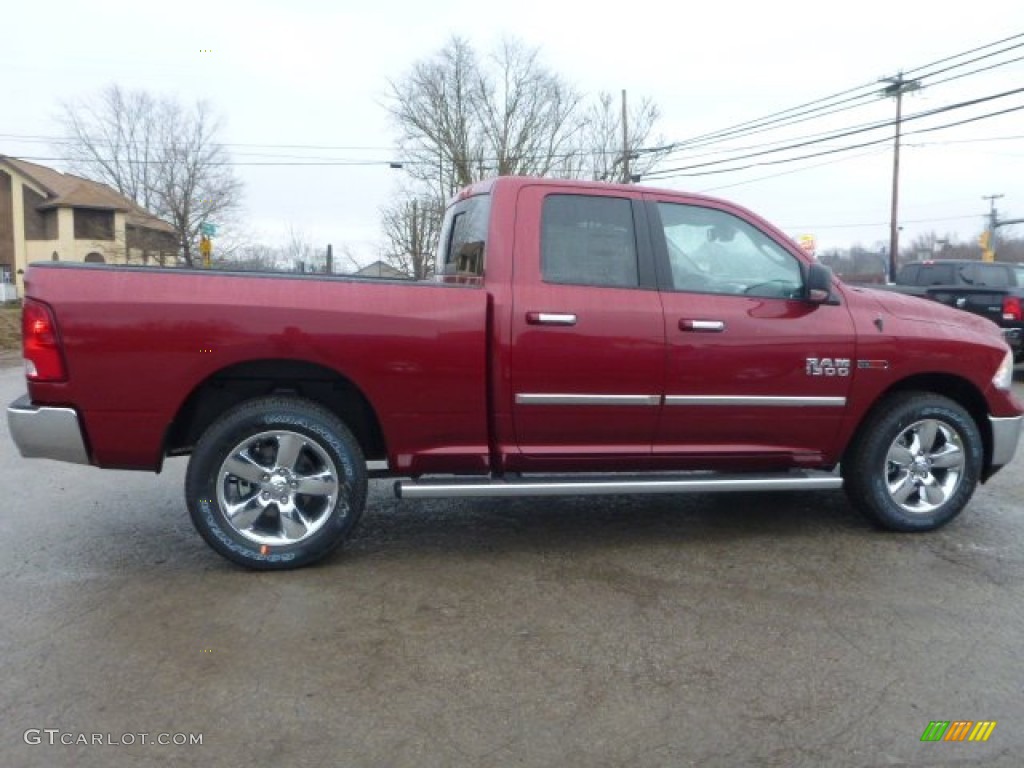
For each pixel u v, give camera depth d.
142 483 6.29
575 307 4.48
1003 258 68.19
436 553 4.76
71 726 2.99
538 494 4.51
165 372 4.13
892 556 4.74
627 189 4.71
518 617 3.91
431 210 42.31
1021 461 7.09
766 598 4.14
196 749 2.86
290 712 3.09
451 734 2.97
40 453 4.16
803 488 4.81
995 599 4.15
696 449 4.79
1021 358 12.46
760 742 2.94
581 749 2.89
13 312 23.38
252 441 4.32
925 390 5.25
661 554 4.76
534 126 41.28
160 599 4.07
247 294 4.20
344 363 4.28
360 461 4.43
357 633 3.73
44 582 4.27
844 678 3.38
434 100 41.09
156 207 49.88
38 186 47.00
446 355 4.38
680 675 3.39
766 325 4.71
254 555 4.36
